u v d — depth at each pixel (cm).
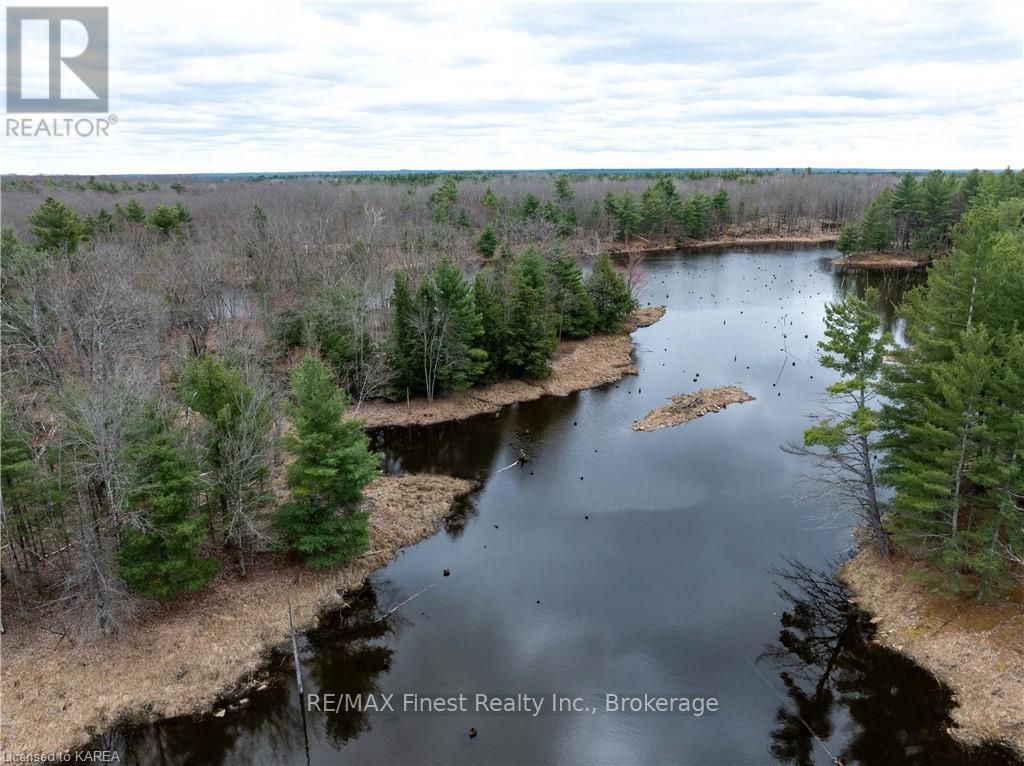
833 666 3155
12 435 3022
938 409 3112
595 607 3569
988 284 3472
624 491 4797
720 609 3556
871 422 3325
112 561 3130
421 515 4400
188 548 3170
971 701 2842
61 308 4303
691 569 3897
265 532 3656
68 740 2659
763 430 5750
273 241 7356
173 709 2833
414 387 6188
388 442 5544
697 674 3119
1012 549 3278
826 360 3659
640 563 3956
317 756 2677
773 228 17300
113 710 2789
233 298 6512
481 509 4575
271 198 13625
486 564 3953
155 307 5322
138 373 3838
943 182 12525
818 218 18362
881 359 3469
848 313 3506
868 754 2689
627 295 8412
